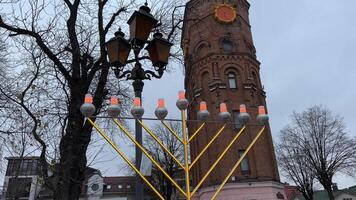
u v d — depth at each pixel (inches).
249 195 1085.8
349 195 2507.4
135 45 283.6
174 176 1537.9
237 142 1152.2
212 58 1282.0
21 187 734.5
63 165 371.2
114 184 1984.5
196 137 1296.8
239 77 1267.2
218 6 1355.8
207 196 1133.1
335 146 1418.6
